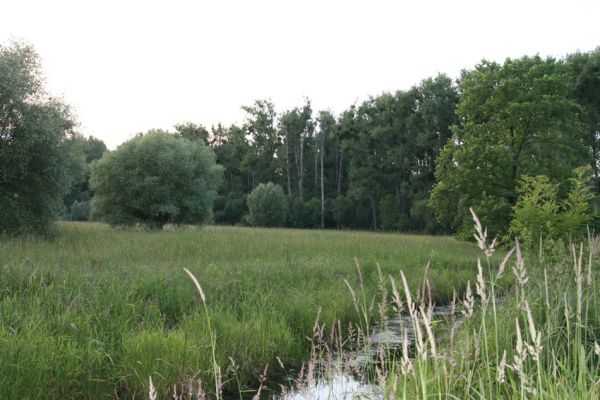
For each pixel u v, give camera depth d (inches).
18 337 249.9
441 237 1521.9
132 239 797.9
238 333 305.6
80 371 239.1
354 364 208.2
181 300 370.3
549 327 158.1
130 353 260.7
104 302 331.6
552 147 1059.9
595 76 1598.2
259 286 427.5
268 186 2586.1
